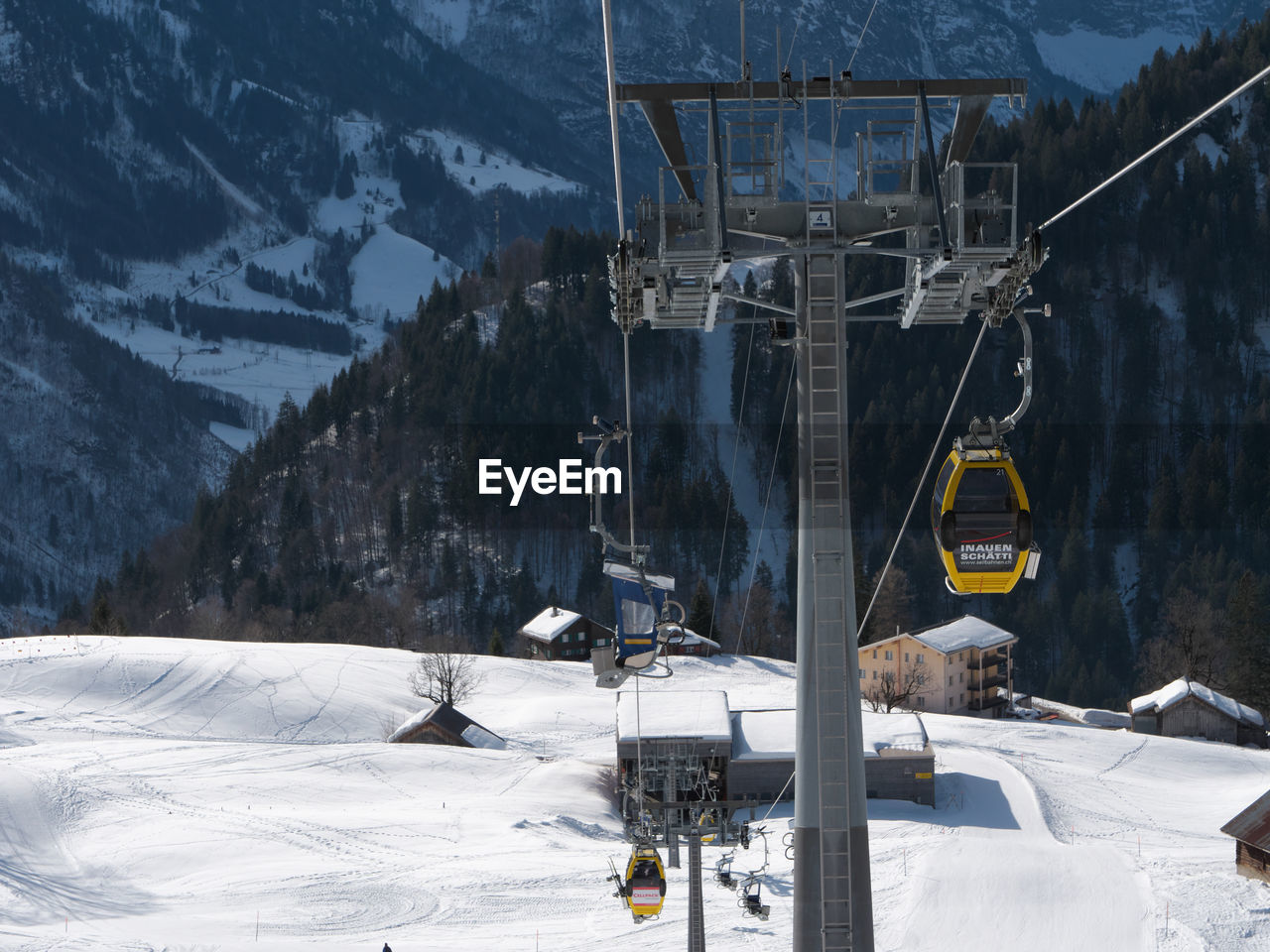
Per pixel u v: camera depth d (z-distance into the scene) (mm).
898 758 91562
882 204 14961
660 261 14070
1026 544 16625
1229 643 166000
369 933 59062
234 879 70438
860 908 13688
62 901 66188
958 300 15453
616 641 19531
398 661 150750
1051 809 90375
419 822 85312
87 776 94125
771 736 93688
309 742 121000
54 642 145750
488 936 58000
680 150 14758
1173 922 53594
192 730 121000
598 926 59062
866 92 14898
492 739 114188
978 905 57000
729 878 34625
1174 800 96875
